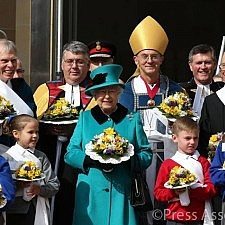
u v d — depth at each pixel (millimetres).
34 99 26266
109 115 23641
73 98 25875
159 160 25016
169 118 24734
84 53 25922
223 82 26656
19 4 34594
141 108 25609
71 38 35219
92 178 23234
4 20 34625
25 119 23328
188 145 23781
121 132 23406
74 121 24781
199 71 26500
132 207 23125
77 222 23219
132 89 25828
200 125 24828
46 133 25094
